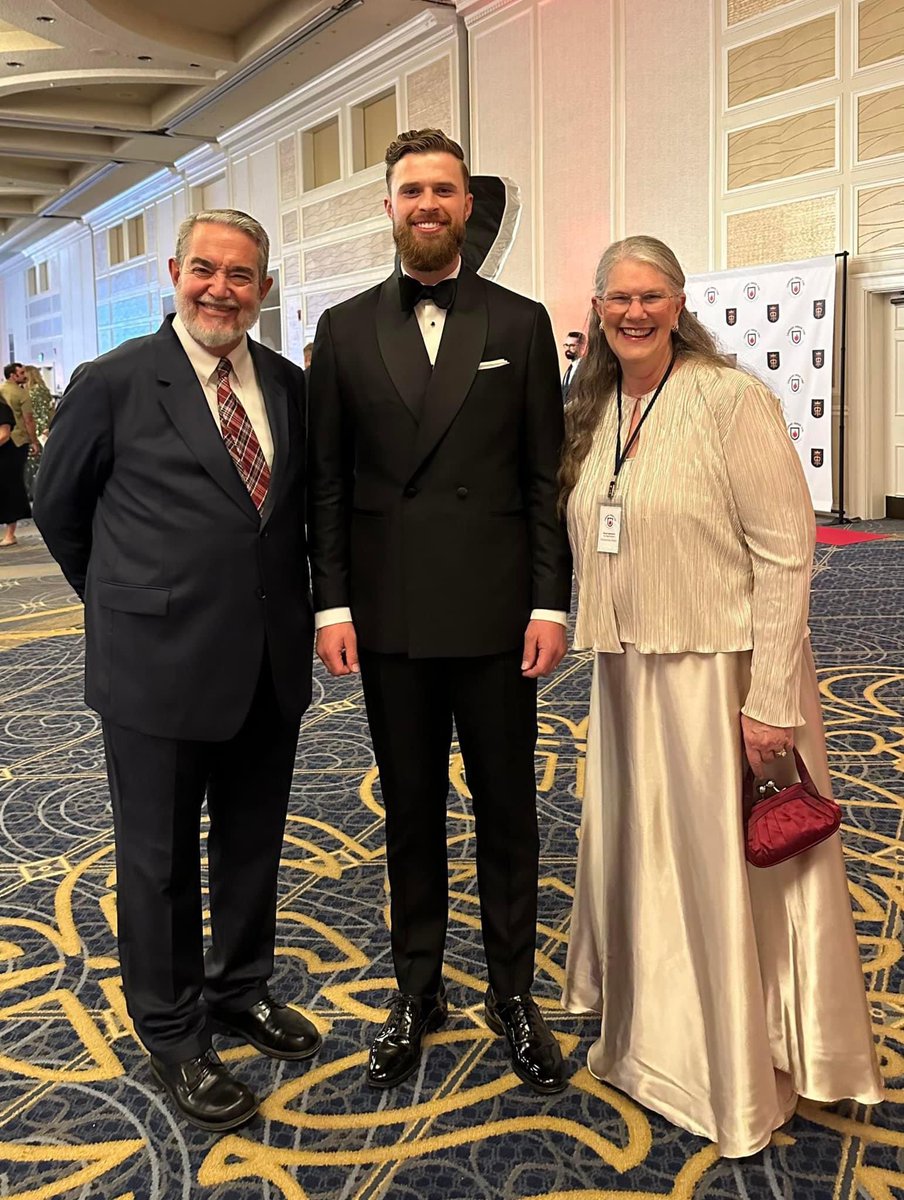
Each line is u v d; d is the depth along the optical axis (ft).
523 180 40.01
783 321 31.68
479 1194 5.85
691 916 6.38
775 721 6.00
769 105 31.60
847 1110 6.53
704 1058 6.32
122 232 73.61
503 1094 6.79
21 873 10.52
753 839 5.96
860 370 31.22
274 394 6.83
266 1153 6.26
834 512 32.19
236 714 6.58
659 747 6.51
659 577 6.31
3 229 87.30
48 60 43.55
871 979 7.91
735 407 6.15
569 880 9.91
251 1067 7.16
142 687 6.48
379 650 6.88
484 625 6.78
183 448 6.48
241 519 6.56
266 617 6.68
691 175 34.12
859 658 17.29
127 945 6.67
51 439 6.64
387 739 7.07
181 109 51.49
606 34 35.86
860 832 10.48
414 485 6.77
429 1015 7.45
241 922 7.34
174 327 6.73
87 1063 7.27
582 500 6.67
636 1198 5.78
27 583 29.48
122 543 6.57
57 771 13.71
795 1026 6.37
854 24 29.09
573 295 38.86
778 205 31.89
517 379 6.82
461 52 41.32
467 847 10.78
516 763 7.06
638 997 6.59
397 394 6.70
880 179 29.14
